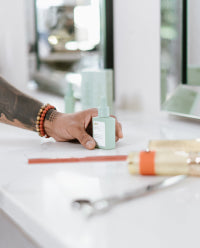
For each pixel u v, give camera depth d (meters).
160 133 0.86
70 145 0.77
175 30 0.93
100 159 0.63
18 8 1.80
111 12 1.23
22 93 0.81
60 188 0.49
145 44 1.09
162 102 1.01
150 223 0.38
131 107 1.19
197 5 0.86
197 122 0.95
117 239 0.34
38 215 0.40
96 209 0.41
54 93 1.63
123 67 1.20
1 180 0.53
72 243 0.34
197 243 0.33
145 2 1.07
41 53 1.69
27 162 0.63
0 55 2.06
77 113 0.76
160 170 0.53
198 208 0.41
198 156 0.52
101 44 1.28
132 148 0.72
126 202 0.43
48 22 1.59
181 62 0.93
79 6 1.38
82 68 1.40
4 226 0.69
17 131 0.94
